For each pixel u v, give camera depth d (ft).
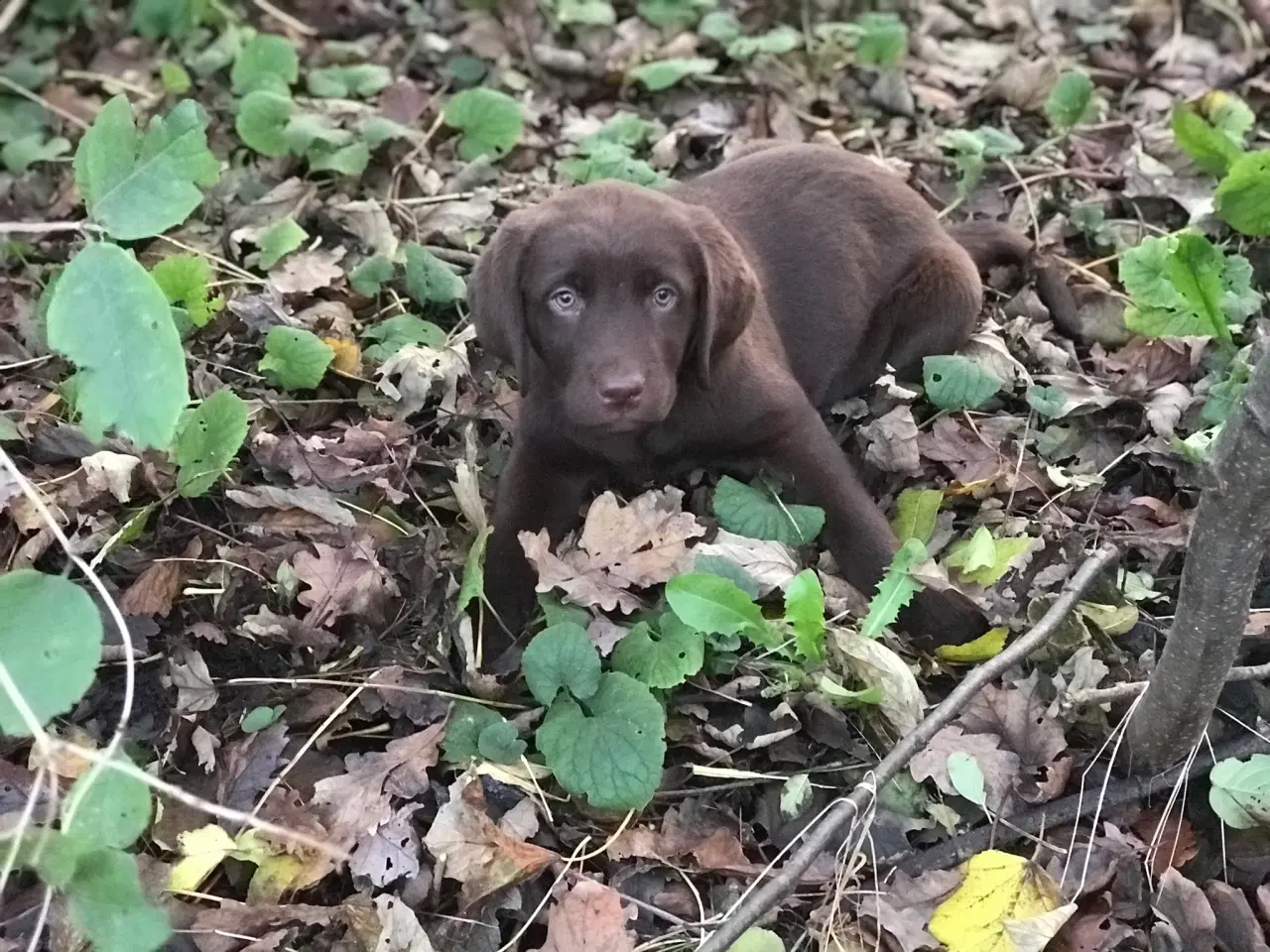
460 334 3.04
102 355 1.67
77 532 2.54
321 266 3.22
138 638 2.43
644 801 2.14
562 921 2.07
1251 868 2.15
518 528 2.66
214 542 2.60
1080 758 2.29
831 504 2.63
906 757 2.14
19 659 1.74
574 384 2.48
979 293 3.03
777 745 2.33
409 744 2.31
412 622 2.53
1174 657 2.02
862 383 3.04
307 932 2.09
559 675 2.27
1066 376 2.94
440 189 3.54
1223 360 2.89
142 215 1.78
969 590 2.52
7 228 1.77
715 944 1.93
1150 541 2.58
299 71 4.03
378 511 2.71
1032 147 3.75
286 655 2.47
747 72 4.04
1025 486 2.73
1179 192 3.43
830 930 2.08
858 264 2.99
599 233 2.47
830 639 2.37
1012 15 4.37
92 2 4.32
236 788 2.26
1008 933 2.04
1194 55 4.13
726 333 2.61
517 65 4.17
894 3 4.40
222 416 2.53
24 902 2.07
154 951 1.82
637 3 4.43
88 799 1.78
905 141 3.82
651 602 2.55
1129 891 2.13
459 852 2.14
